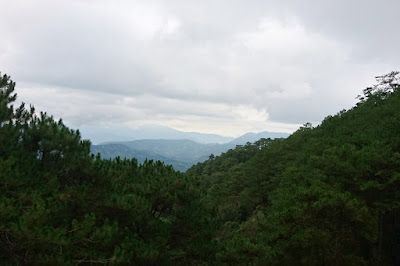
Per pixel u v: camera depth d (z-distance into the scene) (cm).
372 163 2033
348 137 2884
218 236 3428
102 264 1061
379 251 2112
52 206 1072
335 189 2028
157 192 1446
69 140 1348
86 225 991
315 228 1756
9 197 1034
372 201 2108
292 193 2248
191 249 1485
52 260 902
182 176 1642
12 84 1462
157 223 1401
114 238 1084
